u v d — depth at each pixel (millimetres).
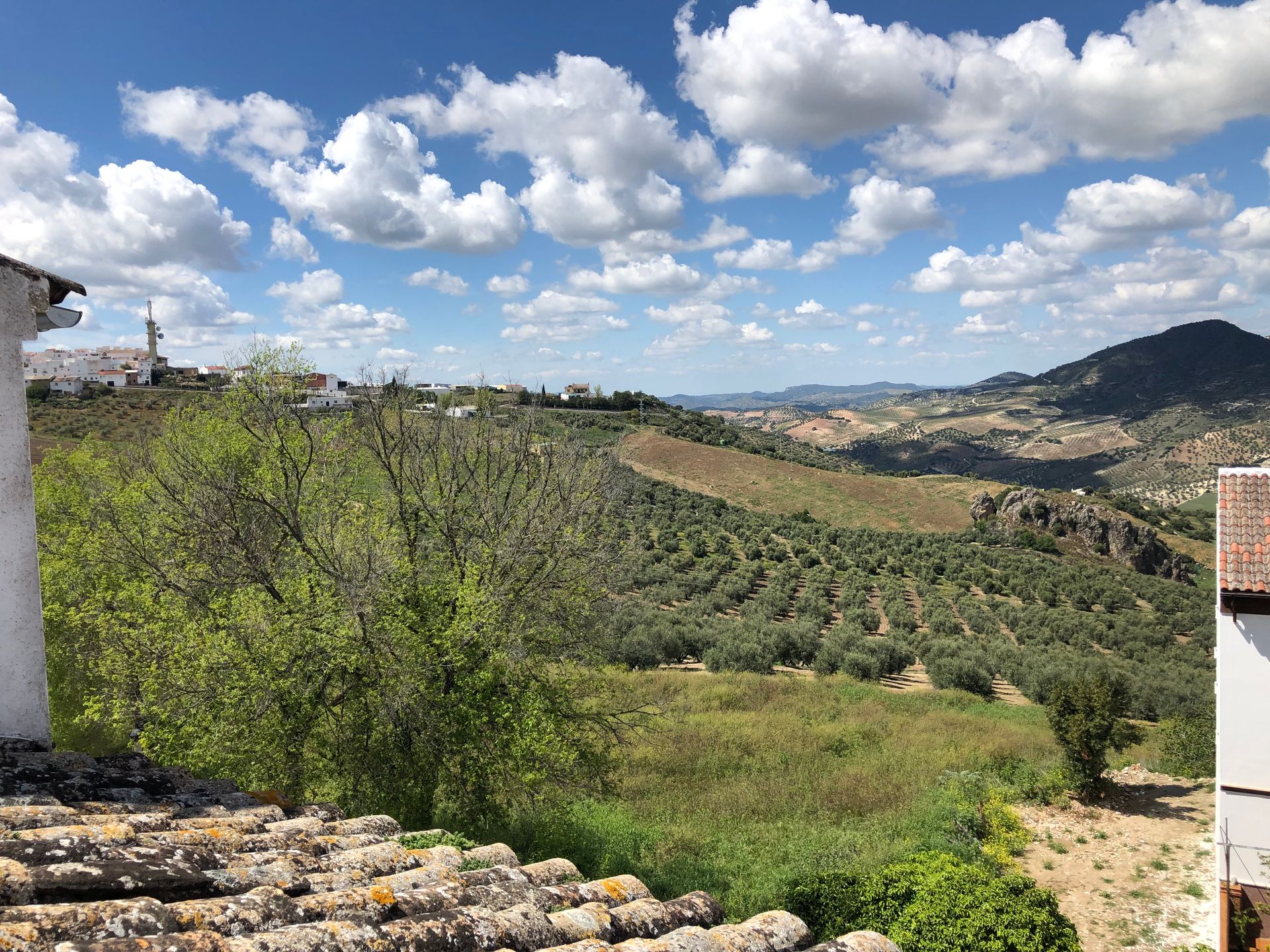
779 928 3973
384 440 14641
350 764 11773
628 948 3303
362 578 11688
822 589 55656
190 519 13367
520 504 14539
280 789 10867
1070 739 19422
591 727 14531
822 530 81750
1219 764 12203
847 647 37438
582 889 4176
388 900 3264
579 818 14555
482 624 11984
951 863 10945
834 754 20969
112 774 4543
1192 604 61250
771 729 22141
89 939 2398
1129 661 40188
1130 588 68688
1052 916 9516
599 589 14602
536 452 15602
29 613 4211
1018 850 16328
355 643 11297
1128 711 31297
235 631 10859
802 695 27094
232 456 15398
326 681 11664
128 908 2598
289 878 3428
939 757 21062
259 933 2645
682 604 46125
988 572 67750
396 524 13953
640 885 4445
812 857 13656
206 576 12594
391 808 11602
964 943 8984
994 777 20156
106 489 15867
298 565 12461
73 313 4457
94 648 13797
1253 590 11789
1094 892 14469
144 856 3156
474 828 12102
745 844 14500
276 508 12812
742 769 19094
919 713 26562
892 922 9570
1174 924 13281
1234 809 12086
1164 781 21406
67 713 14258
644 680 27531
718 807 16609
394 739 11742
